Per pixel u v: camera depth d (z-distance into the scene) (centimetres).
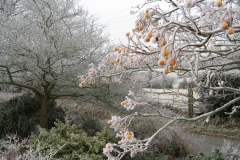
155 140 535
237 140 815
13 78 580
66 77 512
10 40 474
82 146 399
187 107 1104
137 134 559
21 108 648
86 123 606
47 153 367
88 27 570
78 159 381
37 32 493
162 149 530
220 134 872
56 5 516
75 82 535
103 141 412
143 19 164
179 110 1032
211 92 195
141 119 589
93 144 410
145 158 450
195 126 942
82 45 504
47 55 478
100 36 579
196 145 596
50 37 491
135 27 173
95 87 541
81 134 427
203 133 889
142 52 192
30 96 704
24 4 518
